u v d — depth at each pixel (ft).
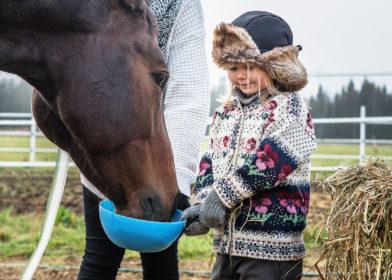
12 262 23.11
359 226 9.83
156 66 9.77
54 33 9.50
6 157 47.91
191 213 10.30
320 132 65.51
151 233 9.53
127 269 20.26
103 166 9.77
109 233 9.82
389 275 9.77
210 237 25.66
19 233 28.94
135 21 9.71
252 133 10.53
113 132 9.53
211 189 10.31
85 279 11.91
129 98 9.53
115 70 9.52
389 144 52.49
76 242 26.00
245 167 10.01
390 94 65.62
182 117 11.19
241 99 10.89
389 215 9.67
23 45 9.53
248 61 10.40
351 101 65.46
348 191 10.54
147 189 9.72
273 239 10.26
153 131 9.80
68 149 10.57
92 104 9.50
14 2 9.29
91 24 9.50
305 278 17.69
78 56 9.53
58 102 9.75
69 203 34.45
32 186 40.60
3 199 37.09
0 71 10.08
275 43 10.57
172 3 11.34
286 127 10.20
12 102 55.47
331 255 10.33
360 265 9.85
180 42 11.39
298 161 10.11
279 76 10.41
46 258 23.09
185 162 11.07
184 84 11.30
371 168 10.71
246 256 10.34
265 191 10.32
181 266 21.36
